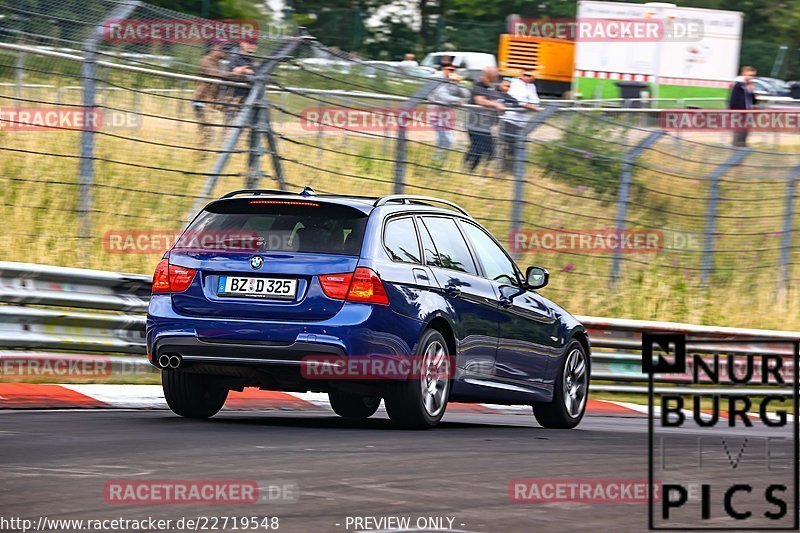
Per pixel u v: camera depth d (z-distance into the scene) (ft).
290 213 102.01
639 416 149.07
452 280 107.04
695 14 398.83
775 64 500.74
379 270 98.78
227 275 99.60
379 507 61.00
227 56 160.66
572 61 409.49
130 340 135.03
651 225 214.28
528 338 116.88
